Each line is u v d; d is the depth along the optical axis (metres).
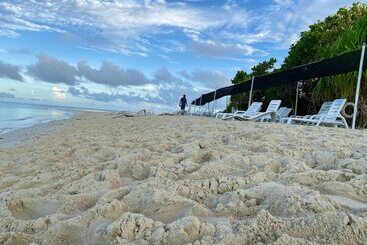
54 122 17.11
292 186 2.34
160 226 1.87
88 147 5.12
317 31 17.80
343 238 1.58
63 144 6.10
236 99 23.98
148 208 2.23
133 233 1.84
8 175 3.73
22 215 2.43
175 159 3.60
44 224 2.12
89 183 2.89
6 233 1.96
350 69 9.52
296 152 3.61
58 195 2.64
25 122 17.83
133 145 5.01
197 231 1.78
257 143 4.14
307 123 11.16
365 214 1.84
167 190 2.46
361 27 11.02
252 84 14.00
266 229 1.73
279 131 5.80
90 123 13.75
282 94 18.34
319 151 3.48
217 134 5.42
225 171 3.01
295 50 18.41
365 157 3.17
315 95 13.10
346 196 2.27
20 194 2.75
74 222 2.03
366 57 8.52
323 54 12.96
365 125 11.03
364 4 17.48
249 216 2.06
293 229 1.70
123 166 3.47
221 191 2.53
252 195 2.29
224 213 2.11
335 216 1.70
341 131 6.16
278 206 2.07
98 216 2.12
